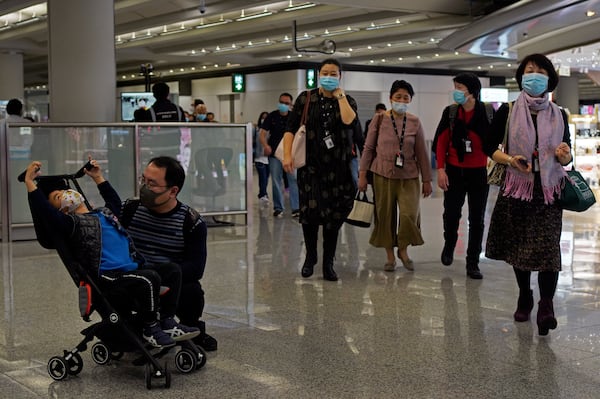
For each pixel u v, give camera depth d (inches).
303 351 191.6
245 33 1037.8
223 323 220.1
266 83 1380.4
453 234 301.4
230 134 446.3
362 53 1184.8
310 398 158.2
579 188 200.1
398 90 287.1
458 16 754.2
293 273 297.7
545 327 203.0
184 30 995.3
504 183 212.7
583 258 332.5
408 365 179.9
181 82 1626.5
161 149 428.8
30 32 1029.8
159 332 167.9
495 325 217.0
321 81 274.7
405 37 994.7
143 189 177.8
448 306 240.4
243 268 308.5
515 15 633.0
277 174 506.0
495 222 213.6
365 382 167.9
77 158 409.4
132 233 182.2
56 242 164.6
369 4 647.8
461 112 284.2
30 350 195.5
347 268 308.2
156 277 164.7
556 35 805.2
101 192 186.1
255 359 185.0
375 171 295.3
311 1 632.4
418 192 296.8
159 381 169.8
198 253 182.2
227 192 448.8
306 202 278.5
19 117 441.4
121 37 1063.0
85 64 465.7
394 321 221.6
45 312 236.1
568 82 1546.5
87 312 164.4
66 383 169.5
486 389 163.2
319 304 243.8
